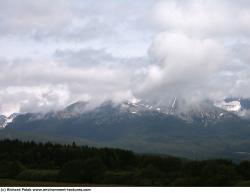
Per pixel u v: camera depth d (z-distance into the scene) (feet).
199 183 632.79
